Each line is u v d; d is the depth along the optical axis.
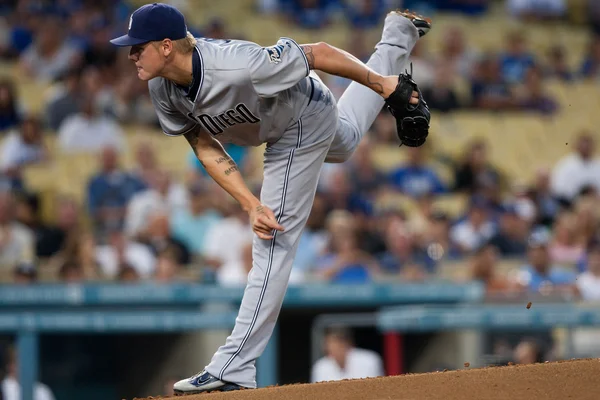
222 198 39.03
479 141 49.53
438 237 39.69
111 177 39.34
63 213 36.59
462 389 15.24
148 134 48.16
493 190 45.06
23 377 27.83
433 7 66.38
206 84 16.22
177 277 33.12
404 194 45.78
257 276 17.73
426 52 60.47
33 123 43.50
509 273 37.78
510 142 55.69
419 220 42.69
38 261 35.50
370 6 63.47
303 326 35.91
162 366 31.56
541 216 45.59
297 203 17.73
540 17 68.38
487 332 31.88
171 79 16.44
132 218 37.47
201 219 38.28
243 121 16.91
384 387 15.62
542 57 65.44
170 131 17.73
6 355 29.52
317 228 39.59
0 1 54.22
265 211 17.36
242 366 17.72
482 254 35.94
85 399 33.38
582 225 41.19
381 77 17.02
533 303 31.78
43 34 50.88
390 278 34.22
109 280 31.55
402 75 17.06
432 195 46.19
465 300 32.00
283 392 15.80
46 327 28.11
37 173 42.69
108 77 50.03
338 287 30.67
